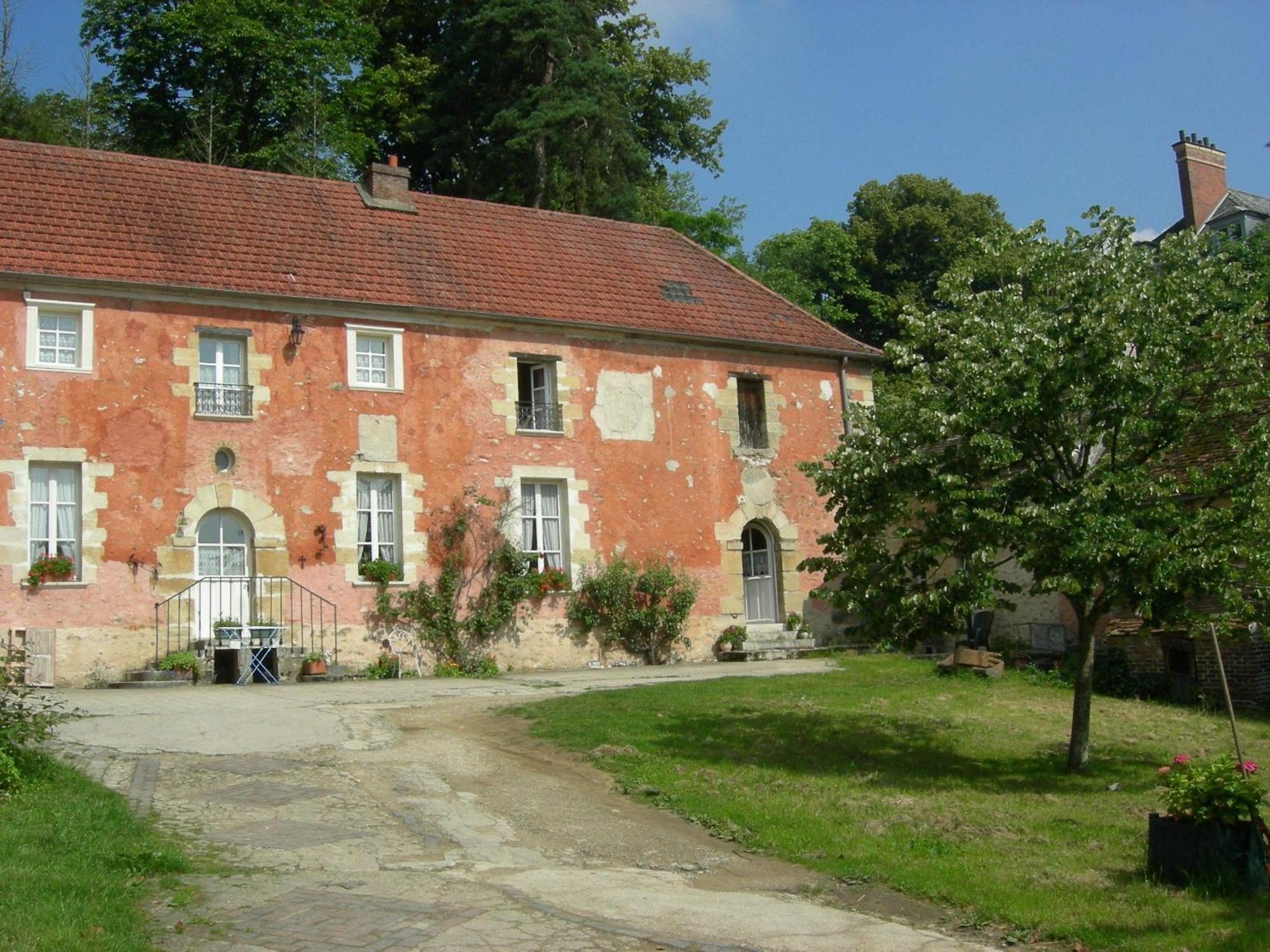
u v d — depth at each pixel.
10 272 18.47
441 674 20.80
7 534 18.19
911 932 7.98
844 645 25.17
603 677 20.23
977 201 44.66
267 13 32.75
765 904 8.46
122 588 18.84
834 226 43.50
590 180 33.38
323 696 16.70
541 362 23.08
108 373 19.12
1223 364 12.62
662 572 23.19
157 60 32.00
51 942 6.55
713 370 24.81
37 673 17.78
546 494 22.98
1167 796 9.07
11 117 33.00
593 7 34.00
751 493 24.81
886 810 10.91
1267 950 7.39
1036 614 22.70
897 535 13.06
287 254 21.44
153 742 12.62
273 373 20.44
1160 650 19.12
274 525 20.11
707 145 39.47
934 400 12.80
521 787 11.44
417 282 22.22
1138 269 12.90
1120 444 12.80
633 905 8.23
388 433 21.27
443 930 7.46
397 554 21.22
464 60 34.41
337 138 32.88
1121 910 8.27
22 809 9.20
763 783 11.77
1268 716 17.41
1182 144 39.06
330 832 9.63
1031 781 12.57
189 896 7.89
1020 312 13.16
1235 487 12.27
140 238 20.25
